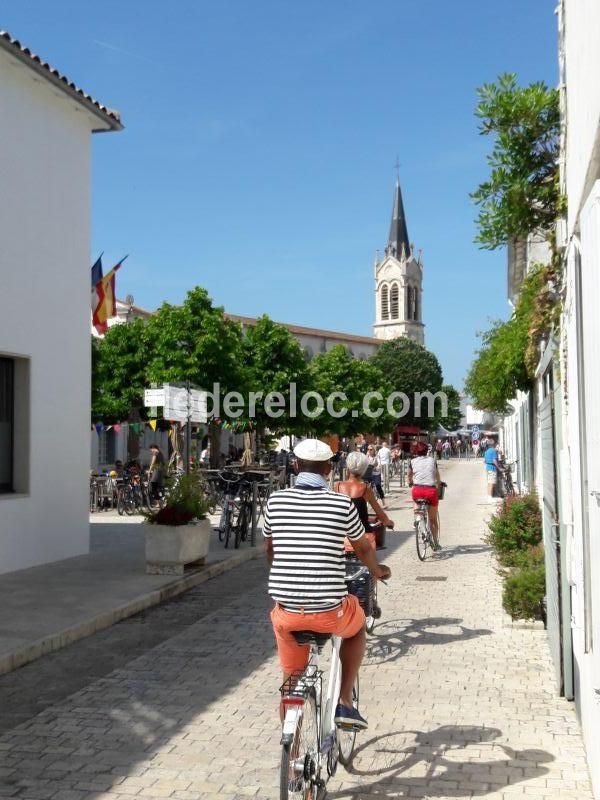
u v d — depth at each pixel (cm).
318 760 429
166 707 616
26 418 1261
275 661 742
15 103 1232
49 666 741
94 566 1251
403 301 12206
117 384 3397
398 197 12356
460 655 756
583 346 421
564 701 620
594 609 388
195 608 997
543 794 455
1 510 1181
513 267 2056
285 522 437
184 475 1242
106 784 478
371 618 820
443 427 8550
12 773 495
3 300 1201
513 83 808
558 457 601
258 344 3559
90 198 1453
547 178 819
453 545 1550
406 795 457
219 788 471
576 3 464
